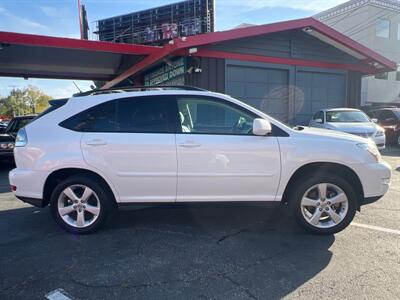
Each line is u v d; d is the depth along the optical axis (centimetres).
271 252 382
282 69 1347
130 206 434
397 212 517
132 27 2083
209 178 422
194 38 1073
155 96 436
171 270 343
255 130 407
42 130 432
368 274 331
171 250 390
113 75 1889
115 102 435
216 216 505
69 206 438
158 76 1462
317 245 400
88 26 1862
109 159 421
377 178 427
